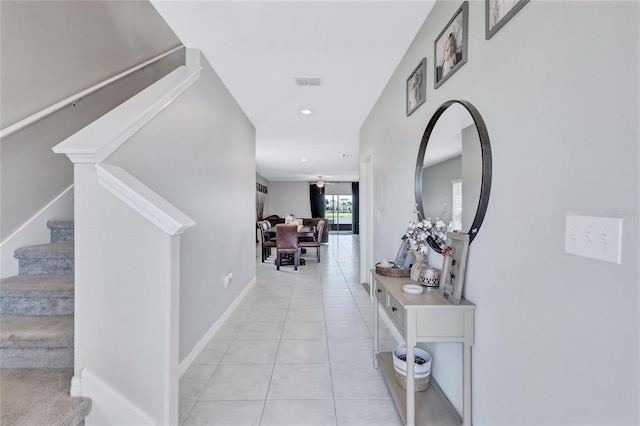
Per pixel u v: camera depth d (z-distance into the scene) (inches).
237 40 85.2
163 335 51.7
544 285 36.8
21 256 70.1
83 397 50.7
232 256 127.3
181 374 78.4
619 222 27.5
